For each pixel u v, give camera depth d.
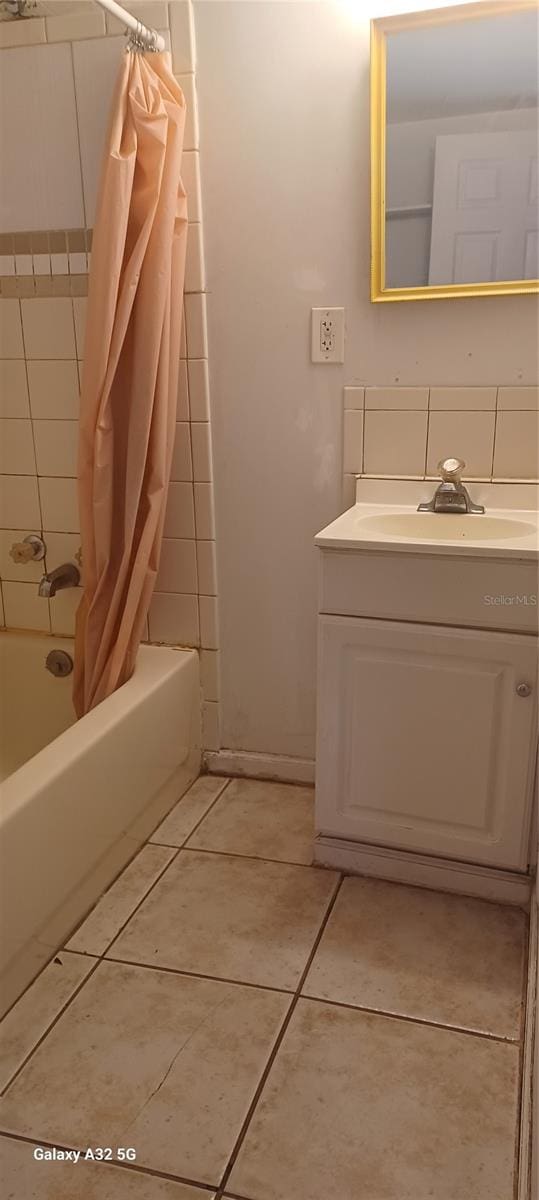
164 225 1.70
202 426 2.00
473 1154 1.19
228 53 1.77
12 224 1.98
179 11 1.76
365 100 1.72
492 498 1.84
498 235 1.71
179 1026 1.42
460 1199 1.13
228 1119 1.25
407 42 1.66
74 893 1.64
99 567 1.88
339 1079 1.31
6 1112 1.26
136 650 1.99
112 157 1.62
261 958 1.57
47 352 2.05
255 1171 1.17
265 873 1.83
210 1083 1.31
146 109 1.65
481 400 1.82
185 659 2.10
